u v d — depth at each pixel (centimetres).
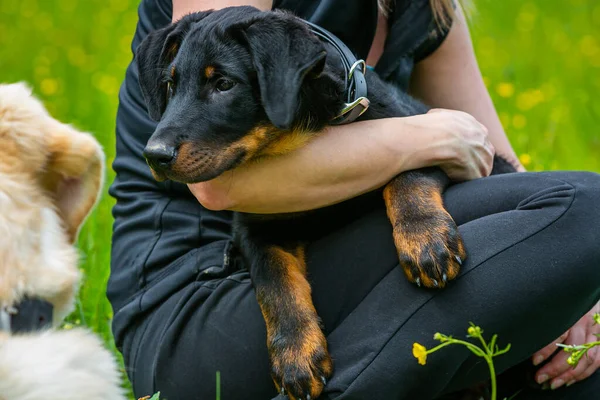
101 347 363
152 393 475
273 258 463
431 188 454
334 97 466
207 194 467
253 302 460
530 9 1609
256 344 453
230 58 459
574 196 423
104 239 736
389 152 459
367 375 413
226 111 455
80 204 368
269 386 453
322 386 418
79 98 1130
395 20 561
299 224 486
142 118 525
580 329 497
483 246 418
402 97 533
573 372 494
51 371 326
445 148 469
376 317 421
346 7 531
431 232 423
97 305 617
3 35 1448
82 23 1512
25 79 1233
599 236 416
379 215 457
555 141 998
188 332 469
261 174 458
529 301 412
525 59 1368
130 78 544
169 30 493
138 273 500
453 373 421
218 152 451
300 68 435
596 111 1173
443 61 600
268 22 454
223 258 491
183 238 498
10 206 328
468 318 411
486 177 463
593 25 1537
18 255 327
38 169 346
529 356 453
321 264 454
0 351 321
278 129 455
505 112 1051
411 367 412
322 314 449
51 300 338
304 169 456
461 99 610
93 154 360
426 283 414
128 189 525
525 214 423
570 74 1319
